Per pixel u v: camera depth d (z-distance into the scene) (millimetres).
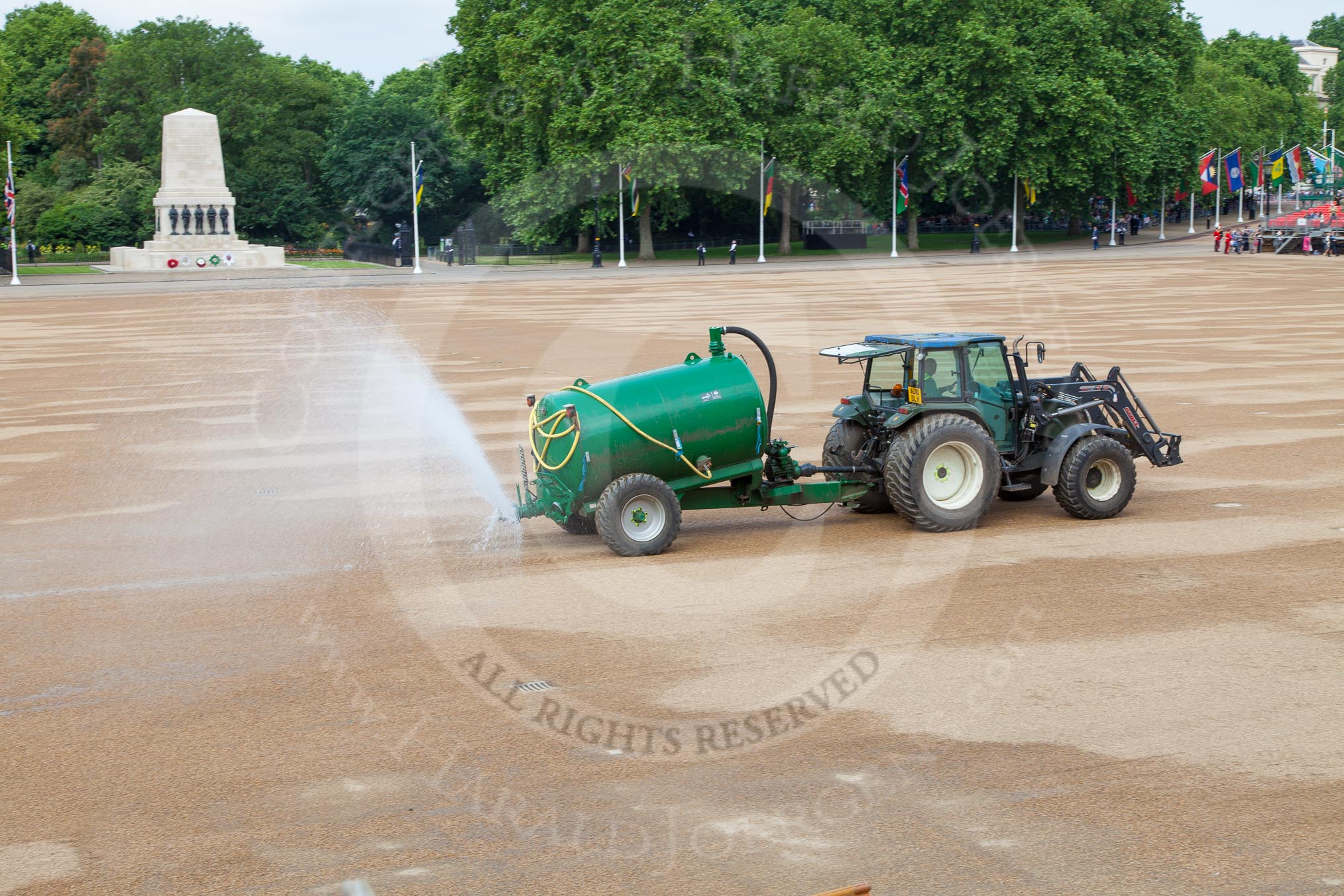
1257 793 7105
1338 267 66375
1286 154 100125
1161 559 11883
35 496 15195
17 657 9469
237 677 9008
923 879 6270
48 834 6766
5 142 92625
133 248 83188
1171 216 125375
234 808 7035
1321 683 8688
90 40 112812
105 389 24594
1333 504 14117
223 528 13500
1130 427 14344
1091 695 8516
